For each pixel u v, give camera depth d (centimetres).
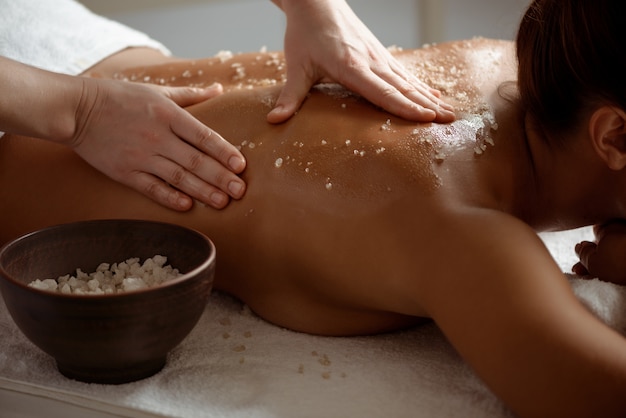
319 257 99
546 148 103
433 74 117
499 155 102
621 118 91
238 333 106
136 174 107
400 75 113
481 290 85
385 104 104
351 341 104
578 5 92
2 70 100
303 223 99
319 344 103
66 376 95
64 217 112
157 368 96
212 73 129
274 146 104
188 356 100
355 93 110
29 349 101
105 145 107
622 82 89
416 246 92
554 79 96
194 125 105
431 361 99
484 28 260
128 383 94
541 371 80
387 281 95
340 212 97
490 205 96
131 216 110
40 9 139
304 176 100
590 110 94
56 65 134
